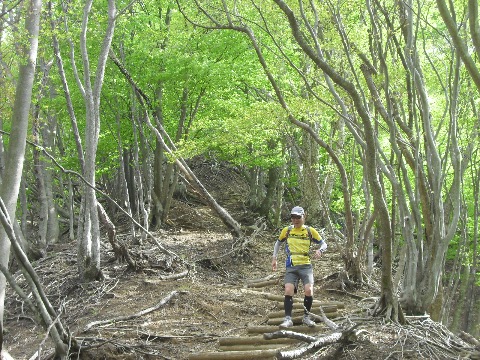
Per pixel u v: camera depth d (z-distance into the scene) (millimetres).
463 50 5059
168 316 8617
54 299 9961
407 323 6992
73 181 20484
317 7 8508
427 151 8234
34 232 18266
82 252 10383
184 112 16109
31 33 6473
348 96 8594
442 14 5082
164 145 13773
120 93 14773
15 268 13586
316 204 16688
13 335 8977
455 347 6367
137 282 10273
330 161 16219
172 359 6867
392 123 7570
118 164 17297
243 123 10406
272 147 17656
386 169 7797
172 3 14961
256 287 10945
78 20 12758
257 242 15516
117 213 18984
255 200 21328
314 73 9430
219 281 11297
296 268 7742
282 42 12305
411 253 7824
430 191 8258
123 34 14688
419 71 8047
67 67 13953
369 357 6004
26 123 6215
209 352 6758
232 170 30375
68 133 20016
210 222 19234
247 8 11484
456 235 14141
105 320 8336
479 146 10117
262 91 16125
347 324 6801
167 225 17719
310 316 7762
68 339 6727
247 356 6641
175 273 11086
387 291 7023
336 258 13539
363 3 8688
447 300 10984
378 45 7797
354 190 15289
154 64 15000
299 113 9734
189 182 14609
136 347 7156
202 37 14531
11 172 6035
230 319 8586
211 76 14414
